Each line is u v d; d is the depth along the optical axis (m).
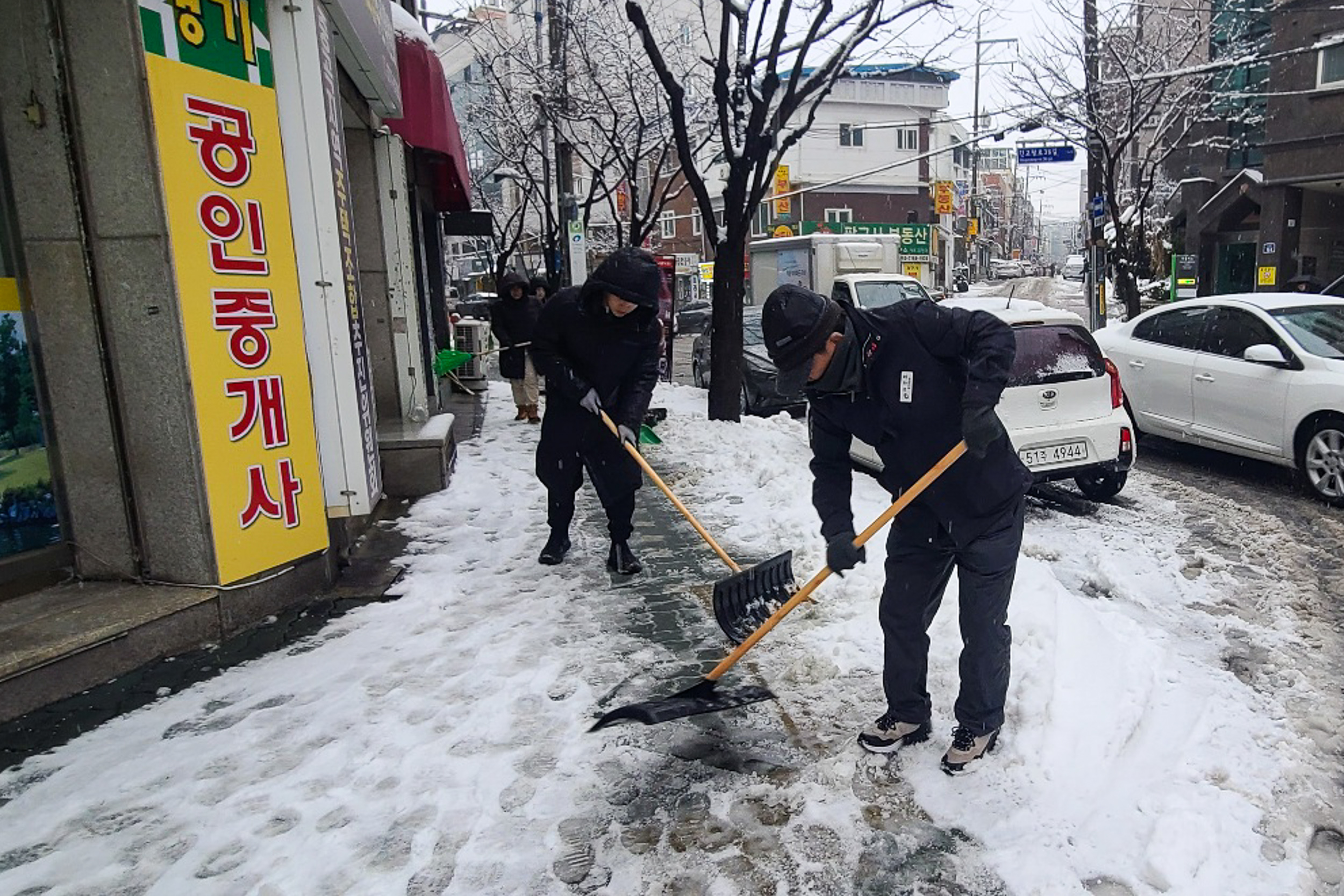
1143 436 9.15
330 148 4.55
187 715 3.48
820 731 3.32
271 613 4.47
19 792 2.97
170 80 3.83
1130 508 6.58
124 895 2.48
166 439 4.07
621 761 3.14
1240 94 18.89
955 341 2.77
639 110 14.28
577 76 15.27
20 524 4.05
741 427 9.55
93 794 2.95
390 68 7.07
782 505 6.43
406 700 3.58
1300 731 3.39
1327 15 19.83
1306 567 5.22
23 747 3.25
